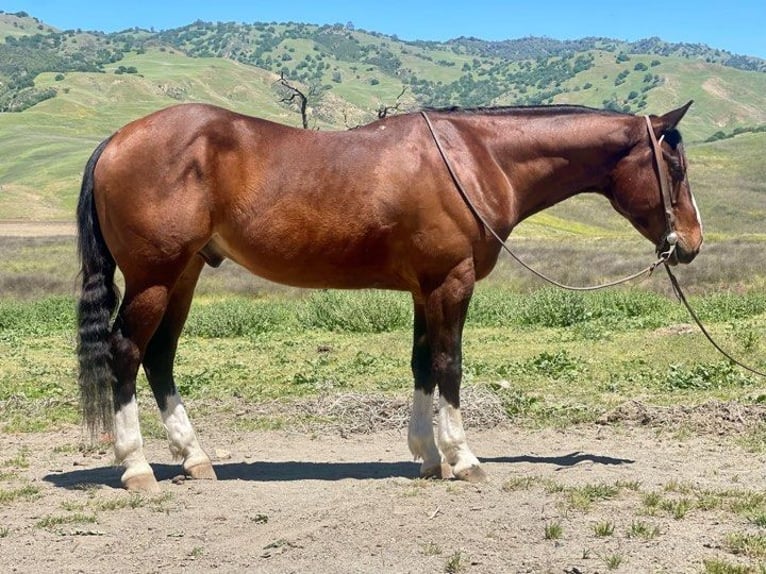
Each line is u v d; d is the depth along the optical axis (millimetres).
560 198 7473
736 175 114938
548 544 5562
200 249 6980
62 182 102875
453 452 7086
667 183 7281
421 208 6805
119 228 6820
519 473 7438
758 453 8219
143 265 6809
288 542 5633
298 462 8211
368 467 7953
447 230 6840
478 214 6895
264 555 5461
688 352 14914
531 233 71562
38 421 10102
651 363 14086
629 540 5621
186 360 16031
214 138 6801
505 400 10602
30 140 141000
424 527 5871
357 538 5695
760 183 110250
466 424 9609
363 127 7070
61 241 54812
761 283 26297
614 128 7332
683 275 27984
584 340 17422
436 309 6930
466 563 5266
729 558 5320
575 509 6250
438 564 5273
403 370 14195
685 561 5285
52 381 13484
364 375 13812
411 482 7152
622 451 8430
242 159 6824
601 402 10883
